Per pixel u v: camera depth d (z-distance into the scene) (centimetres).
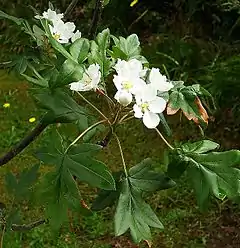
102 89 32
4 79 116
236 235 79
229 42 115
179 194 85
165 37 121
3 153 94
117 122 32
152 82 31
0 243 43
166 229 80
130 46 35
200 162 31
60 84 30
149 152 95
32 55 38
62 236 77
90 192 85
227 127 100
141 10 126
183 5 123
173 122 102
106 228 78
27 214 80
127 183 31
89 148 29
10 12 120
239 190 30
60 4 122
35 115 105
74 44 31
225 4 103
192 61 108
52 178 29
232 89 96
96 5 43
